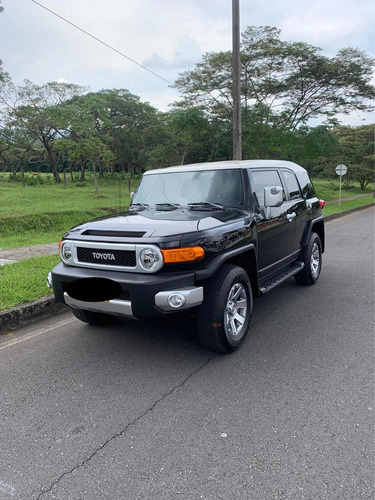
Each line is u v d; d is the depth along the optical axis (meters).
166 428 2.66
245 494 2.06
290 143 23.67
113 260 3.43
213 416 2.79
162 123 54.31
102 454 2.41
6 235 12.64
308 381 3.27
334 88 26.38
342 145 45.00
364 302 5.42
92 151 32.91
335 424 2.67
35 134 40.97
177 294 3.17
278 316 4.90
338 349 3.90
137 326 4.59
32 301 4.98
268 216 4.48
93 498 2.07
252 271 4.20
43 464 2.34
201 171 4.60
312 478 2.17
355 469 2.23
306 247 5.95
